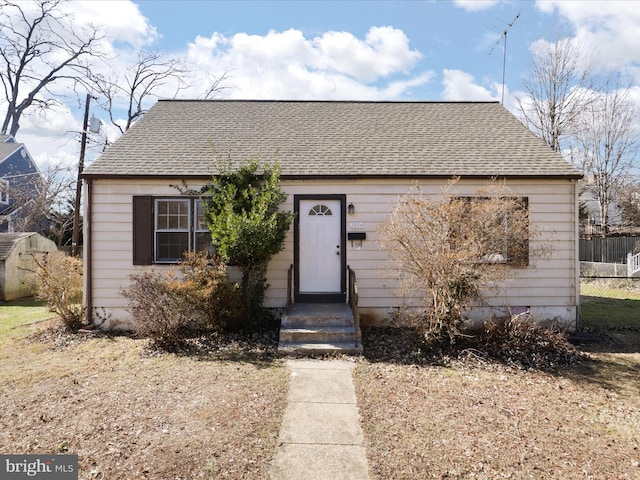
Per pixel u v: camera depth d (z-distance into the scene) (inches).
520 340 271.4
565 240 343.0
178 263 340.5
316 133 407.8
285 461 144.1
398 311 345.4
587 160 1024.2
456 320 270.2
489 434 165.0
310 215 356.8
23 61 946.1
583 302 476.4
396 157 363.9
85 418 175.8
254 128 416.5
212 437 159.5
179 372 238.4
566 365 256.2
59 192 863.1
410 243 272.7
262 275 338.0
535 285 342.0
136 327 292.5
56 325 351.9
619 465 144.2
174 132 403.2
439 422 175.3
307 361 262.2
